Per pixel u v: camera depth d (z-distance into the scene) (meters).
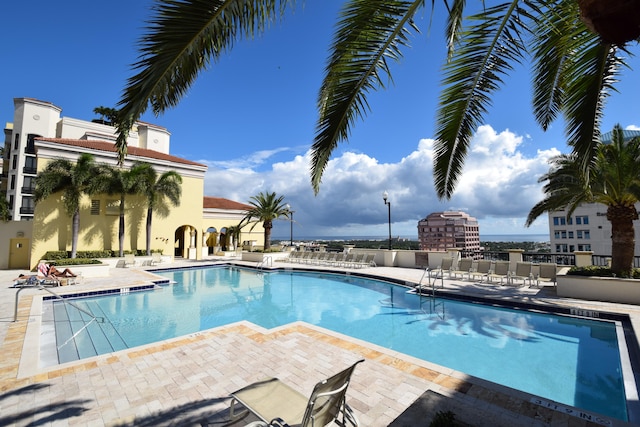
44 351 5.65
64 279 11.02
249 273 16.61
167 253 21.36
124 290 10.91
